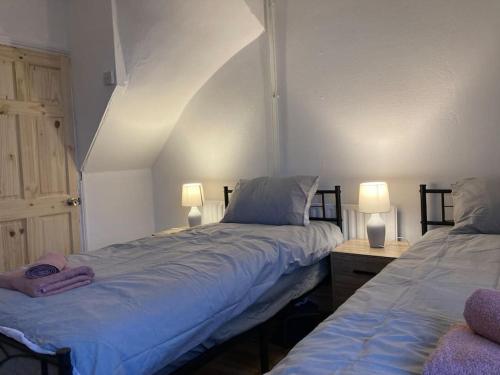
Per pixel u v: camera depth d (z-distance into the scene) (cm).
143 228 418
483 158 258
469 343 93
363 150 301
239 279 200
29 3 319
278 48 330
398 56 281
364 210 272
